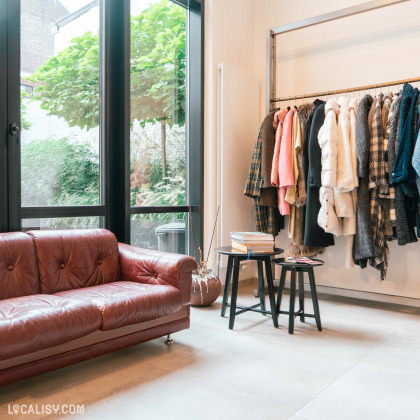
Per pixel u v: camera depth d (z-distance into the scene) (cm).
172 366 212
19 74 256
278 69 403
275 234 365
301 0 390
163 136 355
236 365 213
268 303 338
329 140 300
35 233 242
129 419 162
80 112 298
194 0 360
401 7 337
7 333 164
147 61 340
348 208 307
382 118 304
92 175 306
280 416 164
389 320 295
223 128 364
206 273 327
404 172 277
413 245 330
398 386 191
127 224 314
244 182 388
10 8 252
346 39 364
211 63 368
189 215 373
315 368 210
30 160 269
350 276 358
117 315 203
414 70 331
